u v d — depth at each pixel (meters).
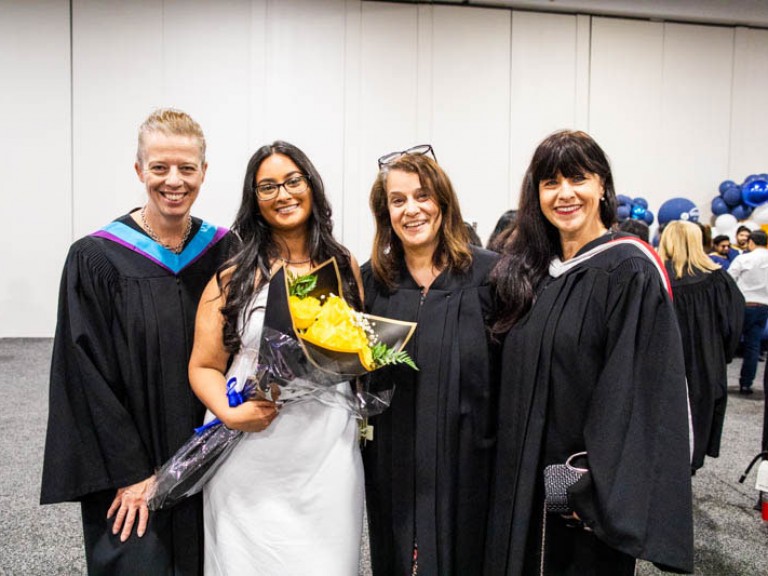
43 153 7.95
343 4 8.39
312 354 1.42
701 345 3.40
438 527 1.71
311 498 1.61
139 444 1.68
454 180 8.88
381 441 1.78
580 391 1.57
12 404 4.96
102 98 7.98
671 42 9.21
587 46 9.00
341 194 8.62
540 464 1.64
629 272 1.53
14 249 8.02
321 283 1.61
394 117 8.64
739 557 2.85
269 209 1.63
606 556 1.61
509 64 8.86
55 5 7.79
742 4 9.02
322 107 8.45
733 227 8.91
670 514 1.42
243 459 1.62
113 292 1.70
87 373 1.63
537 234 1.73
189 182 1.65
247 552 1.61
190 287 1.77
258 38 8.20
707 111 9.41
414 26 8.59
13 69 7.80
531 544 1.65
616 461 1.44
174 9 8.02
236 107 8.27
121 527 1.70
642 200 8.80
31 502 3.27
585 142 1.63
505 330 1.72
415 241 1.72
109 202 8.12
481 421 1.74
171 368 1.71
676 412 1.44
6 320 8.09
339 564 1.64
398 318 1.77
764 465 2.99
